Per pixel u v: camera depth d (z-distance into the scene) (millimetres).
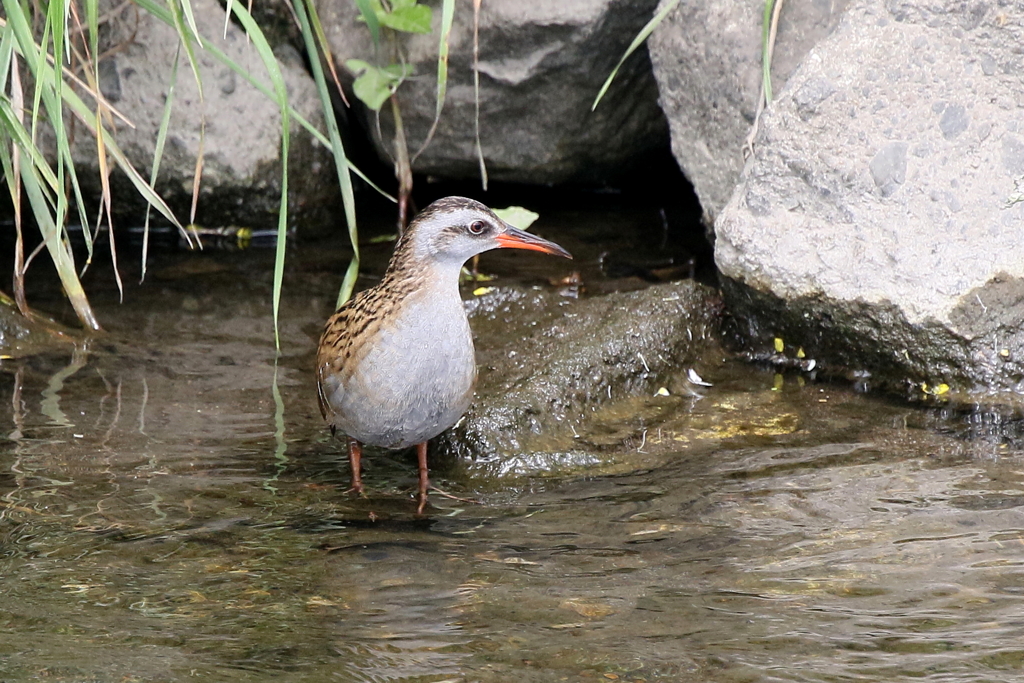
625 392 10773
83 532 8211
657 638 6902
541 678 6523
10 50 9758
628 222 14719
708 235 12477
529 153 14500
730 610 7203
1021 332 10273
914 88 10867
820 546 7988
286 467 9391
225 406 10414
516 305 12047
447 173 14984
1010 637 6805
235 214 14602
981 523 8227
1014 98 10727
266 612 7270
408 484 9250
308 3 11375
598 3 13102
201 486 8992
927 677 6434
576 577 7680
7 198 14453
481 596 7453
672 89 12461
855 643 6793
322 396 9125
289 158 14562
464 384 8906
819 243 10742
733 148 12070
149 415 10188
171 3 9617
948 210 10508
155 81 14008
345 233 14812
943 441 9633
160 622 7125
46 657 6715
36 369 11008
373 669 6637
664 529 8336
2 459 9281
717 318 11766
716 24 12039
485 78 13805
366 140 15484
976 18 10891
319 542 8188
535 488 9148
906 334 10375
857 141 10797
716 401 10625
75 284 11648
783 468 9266
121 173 14117
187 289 13047
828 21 11734
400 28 13227
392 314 8656
